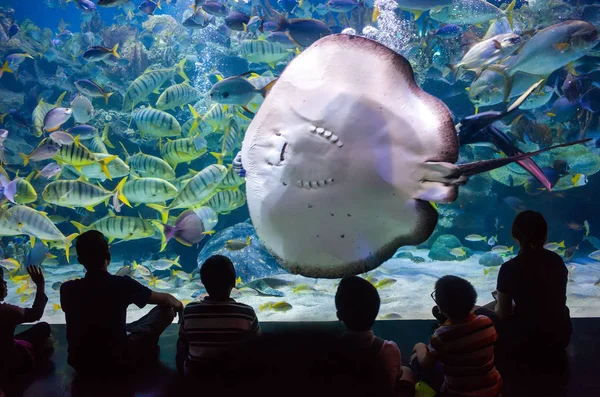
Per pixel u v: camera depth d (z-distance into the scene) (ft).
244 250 21.85
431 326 10.32
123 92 36.35
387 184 8.59
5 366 8.04
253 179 9.37
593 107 22.89
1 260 19.77
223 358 7.65
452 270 23.58
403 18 37.52
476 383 6.66
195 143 23.53
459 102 32.32
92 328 7.84
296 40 20.20
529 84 19.43
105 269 8.20
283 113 8.89
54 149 19.39
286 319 15.58
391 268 24.25
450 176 7.93
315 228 9.39
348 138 8.53
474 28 32.07
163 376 8.06
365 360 7.15
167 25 47.91
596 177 28.96
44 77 41.11
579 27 15.46
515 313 8.61
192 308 7.82
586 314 15.19
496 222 30.19
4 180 22.20
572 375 7.81
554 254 8.51
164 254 28.09
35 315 8.23
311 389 7.18
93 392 7.53
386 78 8.32
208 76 38.50
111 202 30.14
